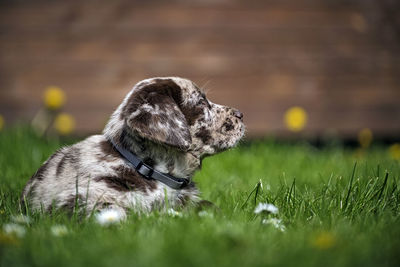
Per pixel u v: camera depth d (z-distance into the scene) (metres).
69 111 12.10
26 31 12.04
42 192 5.06
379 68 12.60
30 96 12.01
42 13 12.06
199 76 12.31
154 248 3.46
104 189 4.82
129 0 12.24
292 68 12.45
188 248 3.44
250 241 3.60
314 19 12.48
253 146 9.62
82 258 3.36
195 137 5.43
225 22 12.37
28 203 5.10
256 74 12.38
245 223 4.29
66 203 4.75
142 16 12.29
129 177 4.97
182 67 12.30
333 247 3.60
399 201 5.10
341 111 12.53
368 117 12.58
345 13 12.55
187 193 5.34
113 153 5.10
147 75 12.27
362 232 4.13
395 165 6.90
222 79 12.33
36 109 12.02
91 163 5.02
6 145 8.62
